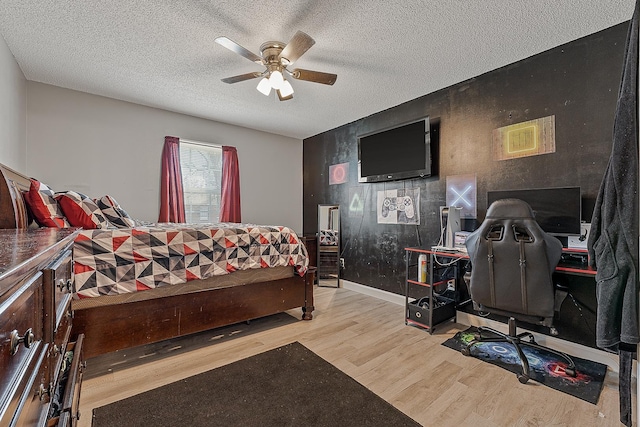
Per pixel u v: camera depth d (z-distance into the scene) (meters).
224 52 2.49
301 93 3.29
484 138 2.79
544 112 2.42
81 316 1.79
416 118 3.41
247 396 1.69
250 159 4.69
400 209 3.56
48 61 2.63
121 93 3.32
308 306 2.88
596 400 1.67
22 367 0.51
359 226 4.12
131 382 1.82
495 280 1.94
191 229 2.23
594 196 2.17
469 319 2.79
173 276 2.07
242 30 2.19
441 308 2.69
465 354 2.18
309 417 1.52
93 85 3.12
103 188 3.42
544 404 1.63
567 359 1.99
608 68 2.12
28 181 2.24
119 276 1.88
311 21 2.09
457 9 1.95
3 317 0.43
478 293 2.02
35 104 3.03
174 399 1.65
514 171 2.58
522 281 1.85
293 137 5.18
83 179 3.30
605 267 1.18
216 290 2.33
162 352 2.21
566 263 2.03
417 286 3.37
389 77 2.90
